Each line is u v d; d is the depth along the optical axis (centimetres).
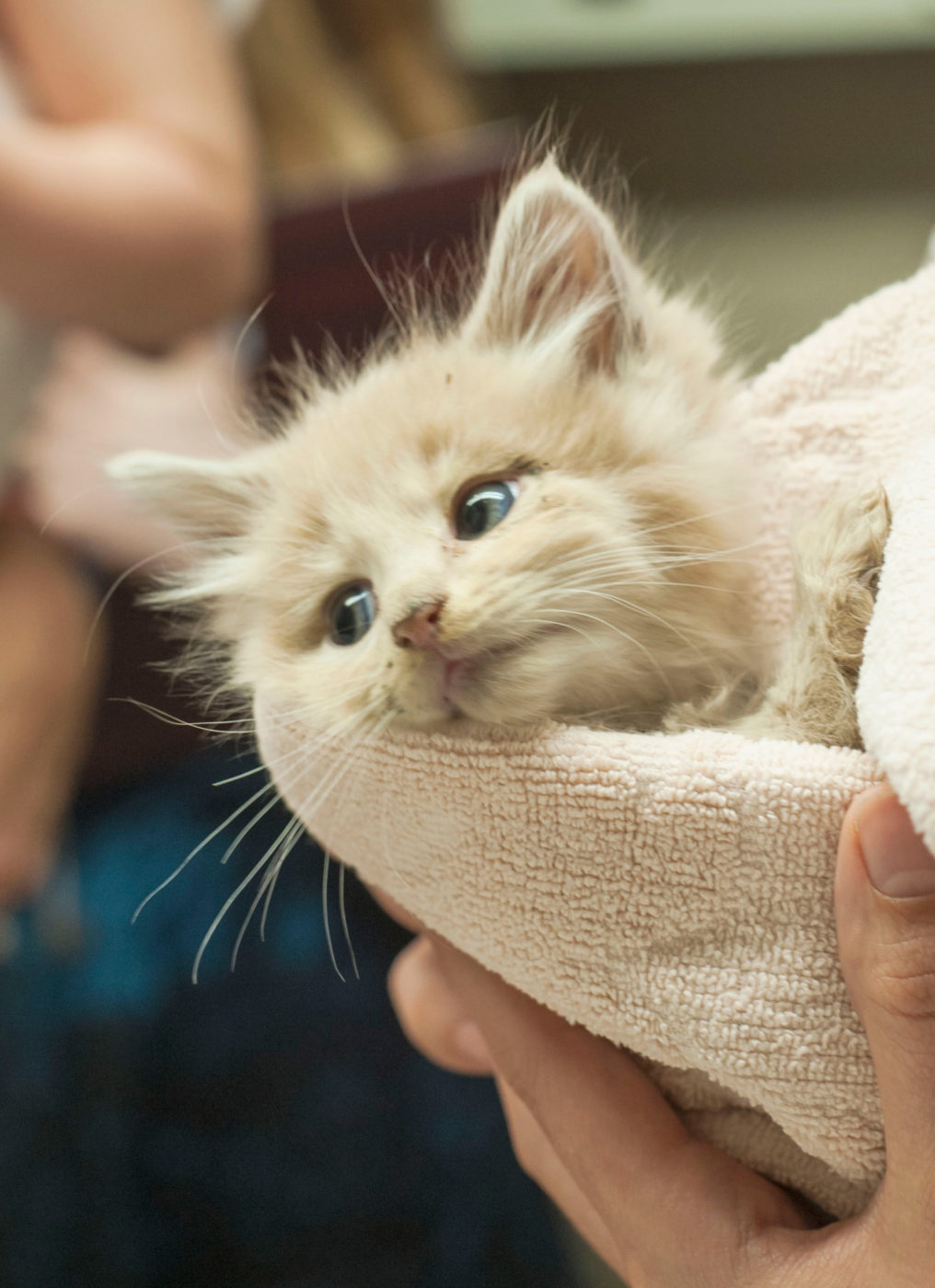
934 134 88
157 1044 64
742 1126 35
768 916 33
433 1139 64
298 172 71
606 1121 35
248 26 69
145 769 71
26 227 49
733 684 37
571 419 38
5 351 52
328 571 39
